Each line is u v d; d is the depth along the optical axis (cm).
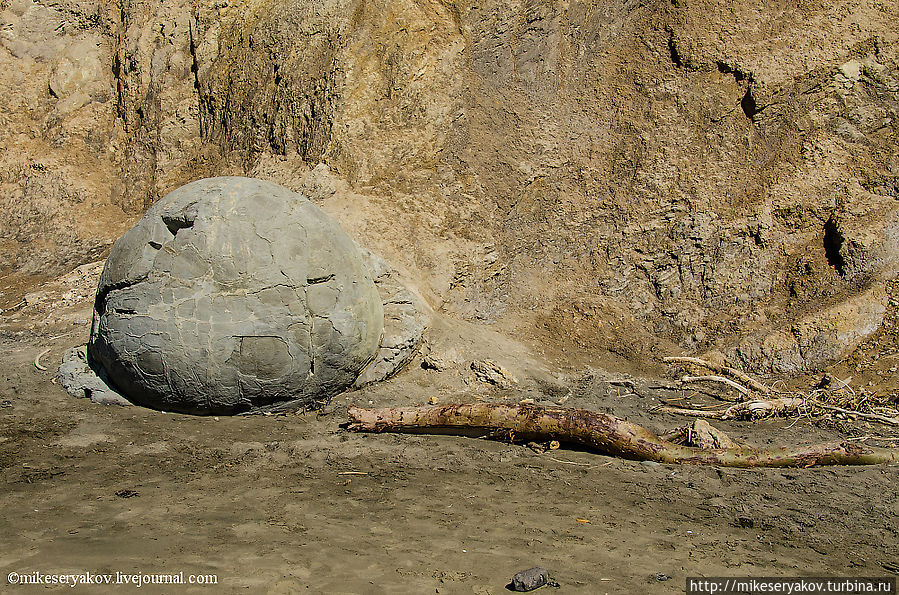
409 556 517
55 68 1614
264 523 569
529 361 1082
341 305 887
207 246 835
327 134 1312
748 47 1316
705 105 1303
